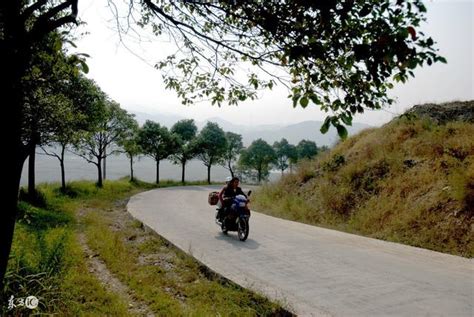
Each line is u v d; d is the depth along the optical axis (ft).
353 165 51.60
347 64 8.58
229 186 36.58
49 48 10.75
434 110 56.49
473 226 30.32
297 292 19.56
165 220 44.57
